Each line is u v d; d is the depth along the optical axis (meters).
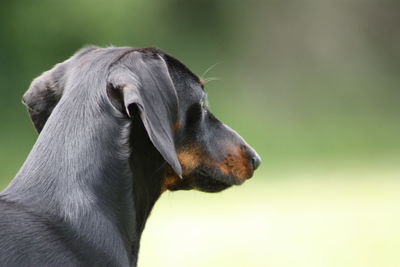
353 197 24.73
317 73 41.06
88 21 36.22
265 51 40.81
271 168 30.64
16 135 31.70
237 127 35.56
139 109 6.82
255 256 17.36
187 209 23.45
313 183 27.25
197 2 39.50
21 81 34.19
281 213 22.48
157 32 38.34
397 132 36.41
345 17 42.22
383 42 42.59
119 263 7.00
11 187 7.00
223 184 8.59
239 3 40.56
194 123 8.17
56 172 6.98
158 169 7.73
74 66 7.65
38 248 6.49
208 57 39.41
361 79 41.22
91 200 6.98
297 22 41.69
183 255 17.31
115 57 7.37
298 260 17.09
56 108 7.31
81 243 6.77
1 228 6.47
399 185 26.45
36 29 35.28
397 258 17.36
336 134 35.72
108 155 7.12
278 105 38.66
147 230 20.25
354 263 16.83
